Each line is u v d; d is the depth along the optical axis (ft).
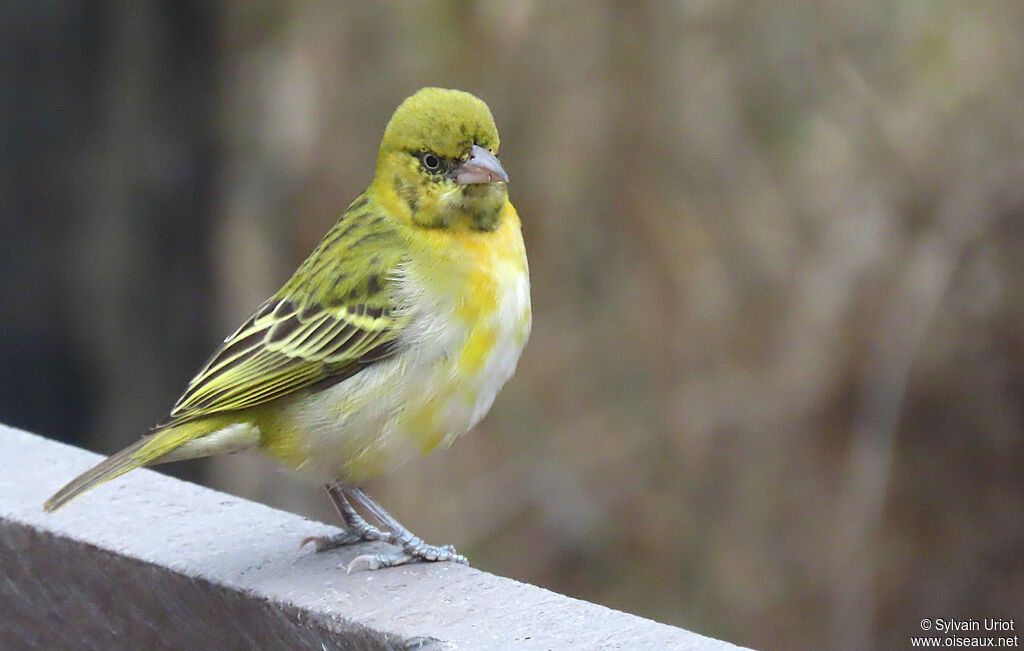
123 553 18.69
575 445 53.47
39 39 49.90
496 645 16.56
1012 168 52.65
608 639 16.57
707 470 53.42
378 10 52.31
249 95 52.60
